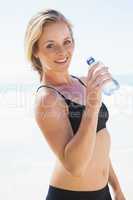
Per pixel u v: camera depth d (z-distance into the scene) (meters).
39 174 7.11
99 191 1.78
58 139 1.56
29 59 1.76
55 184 1.78
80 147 1.44
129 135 9.72
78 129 1.49
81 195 1.74
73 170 1.48
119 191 2.09
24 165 7.82
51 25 1.64
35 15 1.67
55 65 1.69
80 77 1.96
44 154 8.78
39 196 5.67
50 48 1.66
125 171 6.56
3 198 5.68
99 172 1.79
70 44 1.70
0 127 11.20
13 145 9.83
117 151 8.21
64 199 1.75
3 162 8.23
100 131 1.80
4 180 6.74
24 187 6.23
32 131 10.72
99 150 1.78
